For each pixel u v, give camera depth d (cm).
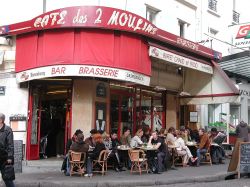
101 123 1548
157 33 1488
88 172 1239
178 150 1539
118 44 1377
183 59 1645
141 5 1753
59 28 1347
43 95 1580
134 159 1303
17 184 1091
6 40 1485
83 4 1531
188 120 2094
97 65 1336
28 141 1480
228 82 1834
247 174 1357
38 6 1520
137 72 1415
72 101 1496
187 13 2083
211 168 1491
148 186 1132
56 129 1602
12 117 1477
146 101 1839
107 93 1586
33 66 1391
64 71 1330
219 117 2317
